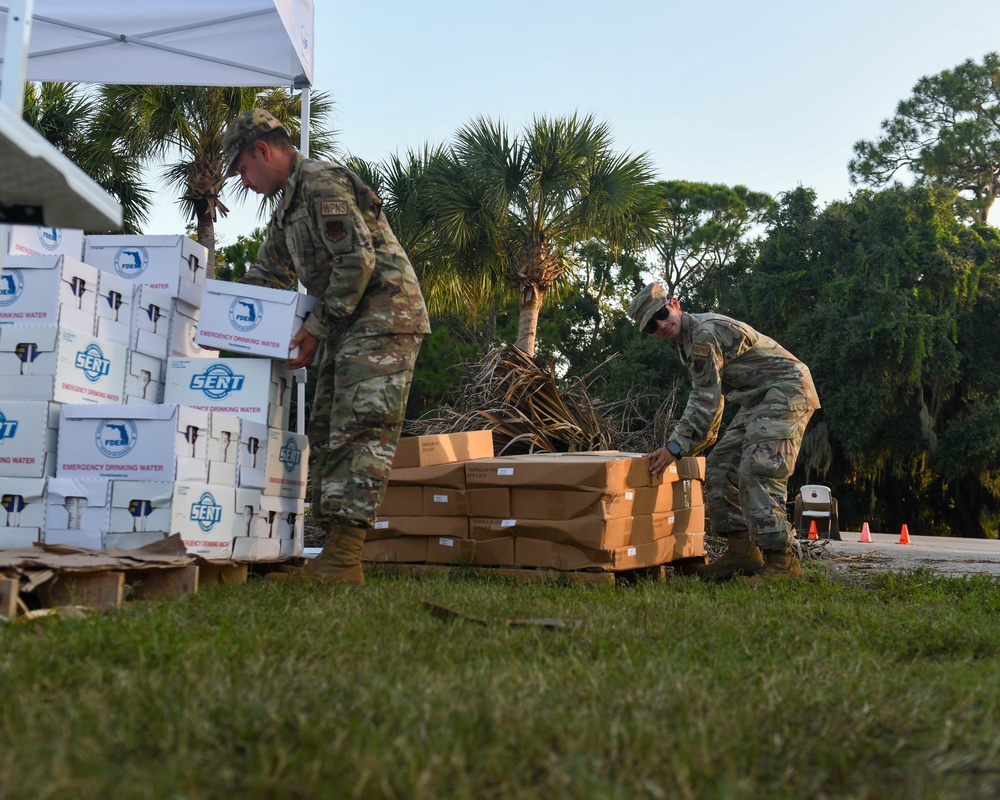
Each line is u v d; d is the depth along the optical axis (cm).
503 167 1533
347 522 410
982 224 2564
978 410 2223
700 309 3253
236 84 600
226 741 155
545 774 147
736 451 562
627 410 892
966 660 249
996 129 3002
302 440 476
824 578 536
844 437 2214
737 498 565
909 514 2570
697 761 148
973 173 3009
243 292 434
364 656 223
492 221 1570
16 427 382
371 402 414
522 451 723
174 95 1426
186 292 458
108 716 163
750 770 150
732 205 3306
